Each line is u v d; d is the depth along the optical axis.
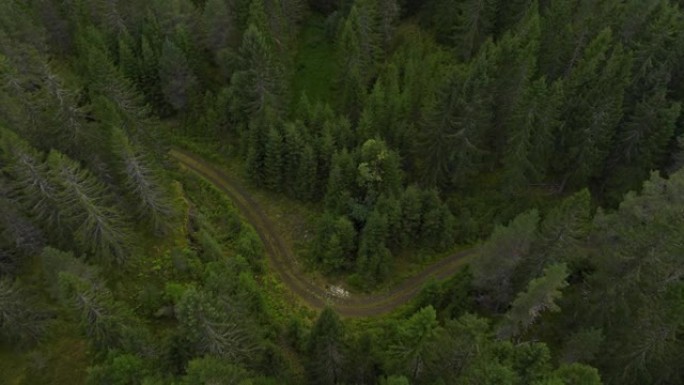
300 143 65.31
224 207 68.31
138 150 52.50
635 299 43.44
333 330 40.59
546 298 41.22
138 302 49.41
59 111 51.16
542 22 70.56
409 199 60.16
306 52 87.38
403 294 60.59
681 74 62.91
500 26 79.00
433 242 63.41
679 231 40.09
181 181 67.75
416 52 78.06
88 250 49.50
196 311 34.19
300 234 66.31
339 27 81.94
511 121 62.59
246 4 77.81
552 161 66.56
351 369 42.62
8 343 45.41
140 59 75.62
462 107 59.66
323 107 76.25
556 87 57.81
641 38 64.62
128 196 53.97
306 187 67.44
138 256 52.56
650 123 59.38
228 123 74.94
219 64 79.19
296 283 61.53
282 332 54.25
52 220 46.84
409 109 69.69
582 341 41.94
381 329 56.38
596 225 49.69
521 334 48.34
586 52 63.56
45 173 44.75
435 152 64.62
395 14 81.62
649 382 42.78
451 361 38.53
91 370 35.00
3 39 61.41
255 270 61.22
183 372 37.03
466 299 55.81
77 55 80.62
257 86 69.69
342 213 63.44
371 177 61.69
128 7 78.88
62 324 46.50
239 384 32.88
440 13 81.75
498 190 67.56
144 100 77.06
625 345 42.97
